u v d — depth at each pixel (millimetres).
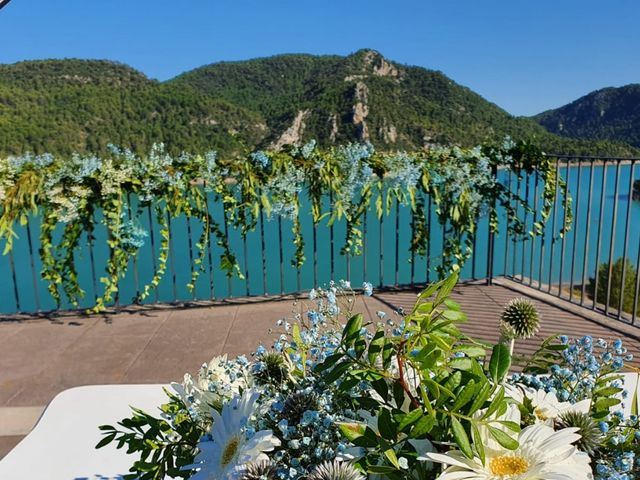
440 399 566
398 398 645
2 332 3791
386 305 4066
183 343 3504
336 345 869
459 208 4414
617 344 862
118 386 1841
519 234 4629
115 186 3871
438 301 612
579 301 4191
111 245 3938
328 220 4293
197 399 831
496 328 3514
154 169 3932
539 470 530
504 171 4500
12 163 3795
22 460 1404
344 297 1098
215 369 918
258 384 885
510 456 556
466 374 603
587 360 810
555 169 4277
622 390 766
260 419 715
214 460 664
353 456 637
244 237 4340
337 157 4258
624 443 639
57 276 4031
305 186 4254
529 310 1119
